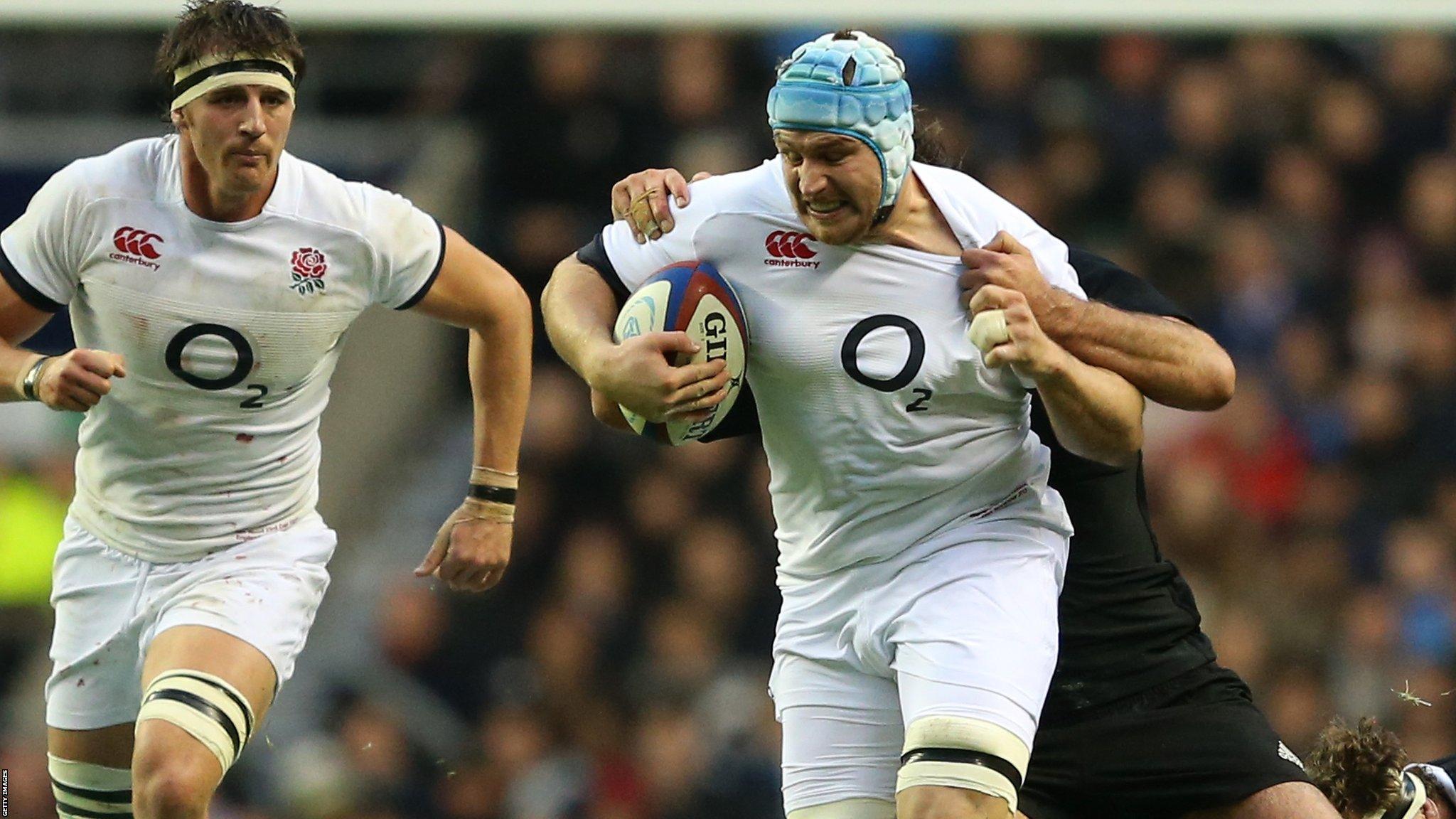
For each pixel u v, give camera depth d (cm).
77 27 3119
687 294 1562
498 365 1853
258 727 1741
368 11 2969
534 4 3025
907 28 3130
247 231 1712
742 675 3528
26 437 3969
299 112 4341
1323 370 4078
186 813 1623
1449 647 3638
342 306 1767
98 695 1830
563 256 4069
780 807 3369
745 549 3659
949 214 1595
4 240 1727
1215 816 1742
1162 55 4347
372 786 3453
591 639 3591
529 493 3744
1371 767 1797
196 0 1678
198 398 1748
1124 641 1739
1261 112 4334
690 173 4094
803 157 1510
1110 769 1738
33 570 3766
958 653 1566
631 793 3422
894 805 1661
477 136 4216
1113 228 4197
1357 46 4397
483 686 3597
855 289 1579
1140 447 1630
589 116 4162
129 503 1795
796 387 1606
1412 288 4191
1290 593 3678
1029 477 1666
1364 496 3878
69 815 1884
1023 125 4222
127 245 1705
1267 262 4156
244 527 1809
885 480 1616
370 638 3700
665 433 1606
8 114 4194
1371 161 4338
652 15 2991
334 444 4238
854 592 1653
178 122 1670
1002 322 1481
